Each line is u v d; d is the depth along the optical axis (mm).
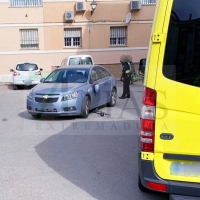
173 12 2764
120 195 3768
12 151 5508
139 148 3068
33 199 3652
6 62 20766
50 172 4500
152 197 3707
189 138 2787
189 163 2838
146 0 20797
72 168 4664
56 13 20469
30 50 20719
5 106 10570
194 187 2797
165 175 2879
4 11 20266
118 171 4543
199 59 2746
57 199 3648
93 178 4289
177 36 2766
